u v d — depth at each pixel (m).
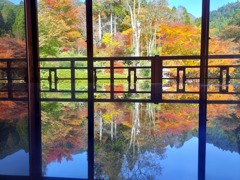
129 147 1.07
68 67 5.41
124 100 2.98
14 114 2.02
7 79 4.96
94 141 1.17
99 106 2.50
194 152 1.01
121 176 0.77
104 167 0.84
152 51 5.70
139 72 5.62
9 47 4.98
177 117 1.84
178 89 4.29
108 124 1.59
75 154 0.98
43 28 5.61
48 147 1.08
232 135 1.29
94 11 5.62
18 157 0.96
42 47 5.71
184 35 5.55
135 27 5.67
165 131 1.37
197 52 5.54
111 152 1.01
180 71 5.45
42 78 5.44
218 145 1.11
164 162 0.89
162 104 2.60
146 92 3.92
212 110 2.20
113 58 5.40
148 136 1.26
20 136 1.28
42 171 0.81
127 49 5.74
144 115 1.94
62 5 5.57
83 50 5.71
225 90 4.09
